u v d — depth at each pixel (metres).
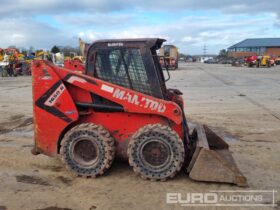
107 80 5.65
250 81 24.80
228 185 5.23
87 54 5.66
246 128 9.19
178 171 5.34
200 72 37.78
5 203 4.67
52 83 5.50
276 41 111.38
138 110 5.39
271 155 6.78
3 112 11.70
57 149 5.63
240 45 115.00
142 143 5.28
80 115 5.62
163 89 5.89
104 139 5.38
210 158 5.17
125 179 5.43
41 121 5.59
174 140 5.23
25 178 5.55
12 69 31.91
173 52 42.22
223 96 15.91
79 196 4.88
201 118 10.52
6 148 7.25
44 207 4.56
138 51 5.53
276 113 11.36
